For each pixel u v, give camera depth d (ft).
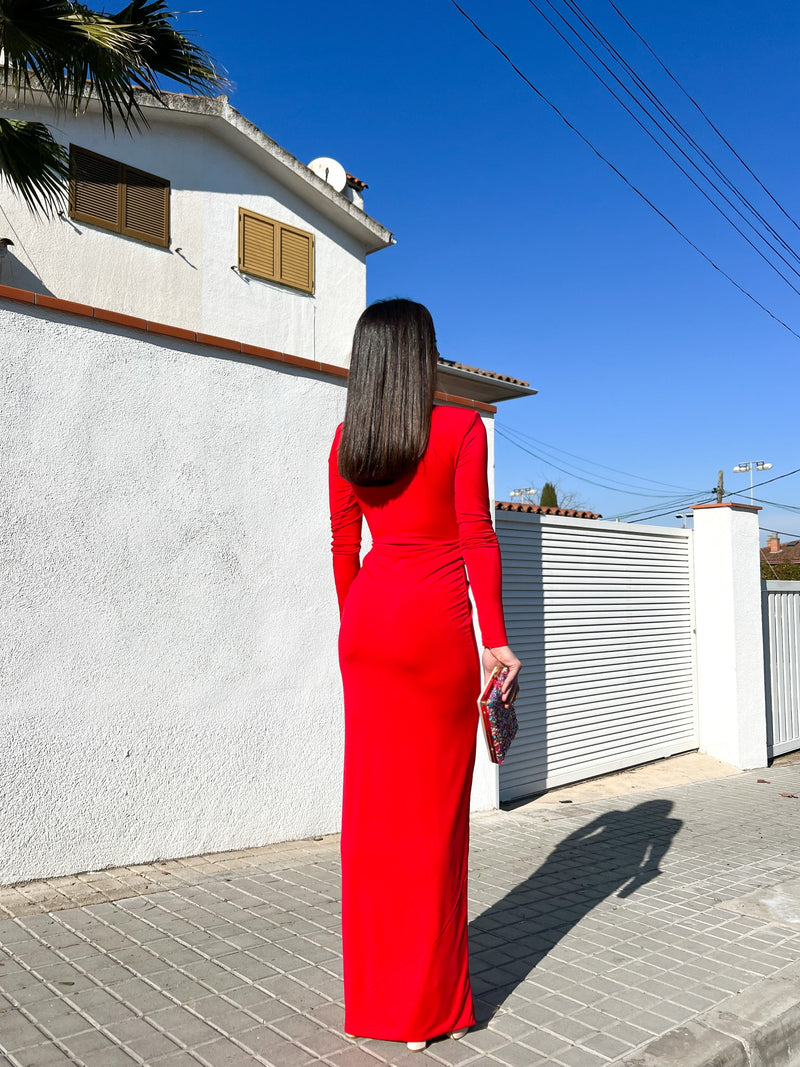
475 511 7.96
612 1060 8.25
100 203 31.96
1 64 24.72
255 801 15.72
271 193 38.58
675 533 30.91
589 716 26.45
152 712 14.23
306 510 16.89
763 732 31.50
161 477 14.55
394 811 8.05
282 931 11.27
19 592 12.64
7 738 12.44
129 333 14.23
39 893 12.30
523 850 17.33
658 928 12.50
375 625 8.04
